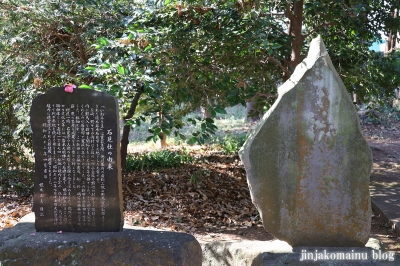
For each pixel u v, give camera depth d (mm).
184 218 6711
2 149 8031
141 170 9062
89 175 4051
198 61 6504
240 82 6188
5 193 7812
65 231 4105
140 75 5074
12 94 7625
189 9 6051
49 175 4086
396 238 5656
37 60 6656
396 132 12930
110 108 3998
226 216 6875
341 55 7328
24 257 3844
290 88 3955
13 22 6488
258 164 4039
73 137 4039
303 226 4031
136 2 6465
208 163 9750
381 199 7070
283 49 6852
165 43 5816
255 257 4078
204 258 4730
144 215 6594
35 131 4059
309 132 3947
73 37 7059
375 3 6832
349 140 3926
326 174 3967
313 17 7781
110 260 3848
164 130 5277
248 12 5758
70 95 4004
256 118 15977
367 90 7441
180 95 6516
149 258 3822
